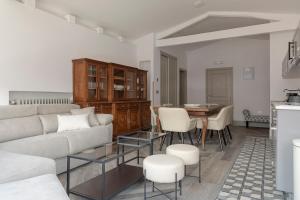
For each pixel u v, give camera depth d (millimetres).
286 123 2146
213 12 5547
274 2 4590
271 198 2146
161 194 2215
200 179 2598
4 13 3242
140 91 6043
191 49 8586
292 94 4258
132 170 2592
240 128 6832
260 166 3082
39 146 2580
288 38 5277
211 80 8359
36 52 3709
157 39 6578
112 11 4691
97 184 2207
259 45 7469
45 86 3865
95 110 4398
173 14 5480
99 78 4656
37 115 3381
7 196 1175
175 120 3898
